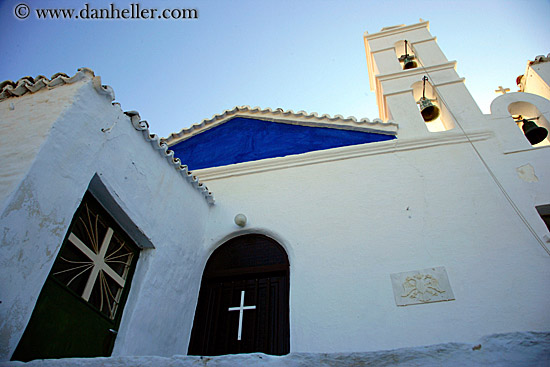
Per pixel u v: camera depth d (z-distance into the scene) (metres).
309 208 5.80
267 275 5.39
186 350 4.89
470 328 4.21
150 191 4.77
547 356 2.25
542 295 4.28
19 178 3.18
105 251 4.12
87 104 4.00
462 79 7.31
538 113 6.47
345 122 6.91
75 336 3.49
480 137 6.09
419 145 6.19
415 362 2.39
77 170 3.72
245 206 6.12
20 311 2.94
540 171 5.45
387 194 5.67
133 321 4.13
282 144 7.05
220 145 7.45
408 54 8.54
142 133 4.77
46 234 3.27
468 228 5.05
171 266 4.93
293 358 2.51
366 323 4.48
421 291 4.59
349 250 5.16
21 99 4.03
